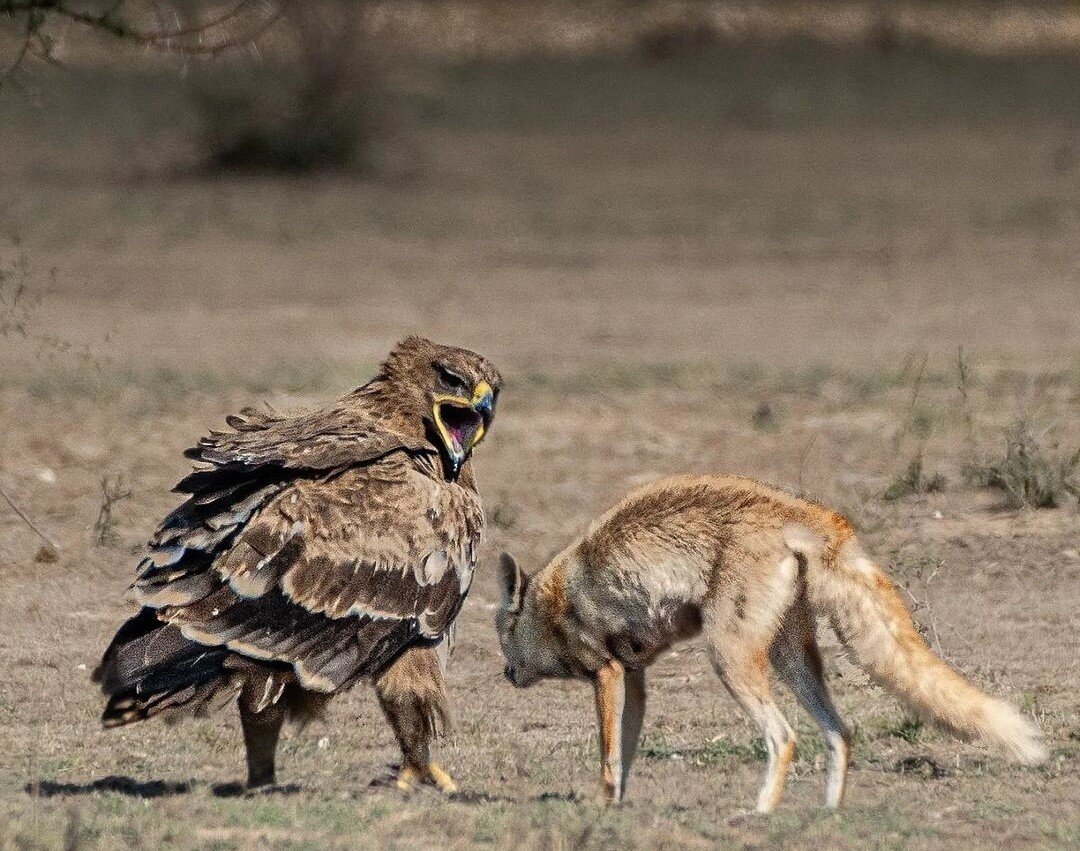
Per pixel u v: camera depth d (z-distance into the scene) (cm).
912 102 17412
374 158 14838
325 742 3412
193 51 4322
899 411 6334
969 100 17462
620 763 3019
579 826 2552
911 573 4447
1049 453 5431
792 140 15725
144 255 10800
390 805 2716
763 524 2938
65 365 7619
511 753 3309
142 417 6341
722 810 2836
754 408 6531
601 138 15950
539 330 8756
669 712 3634
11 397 6706
